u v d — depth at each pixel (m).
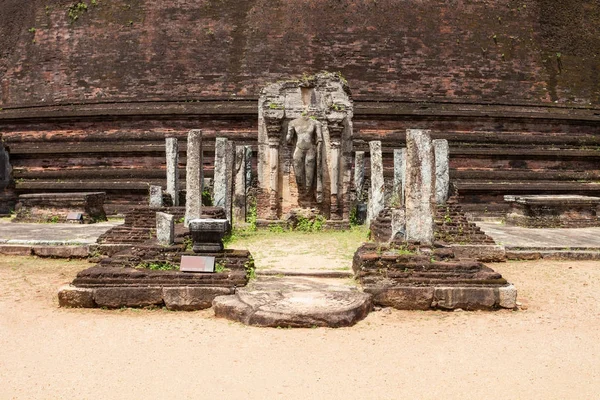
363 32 27.16
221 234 11.48
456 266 10.72
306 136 20.56
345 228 20.81
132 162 26.27
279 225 20.67
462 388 6.75
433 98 26.94
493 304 10.35
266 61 26.64
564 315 10.12
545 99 27.83
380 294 10.36
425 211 12.19
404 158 18.66
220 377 7.00
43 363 7.45
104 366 7.34
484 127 27.11
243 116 26.16
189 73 26.77
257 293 10.28
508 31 28.17
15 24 29.86
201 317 9.66
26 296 11.16
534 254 16.05
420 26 27.50
